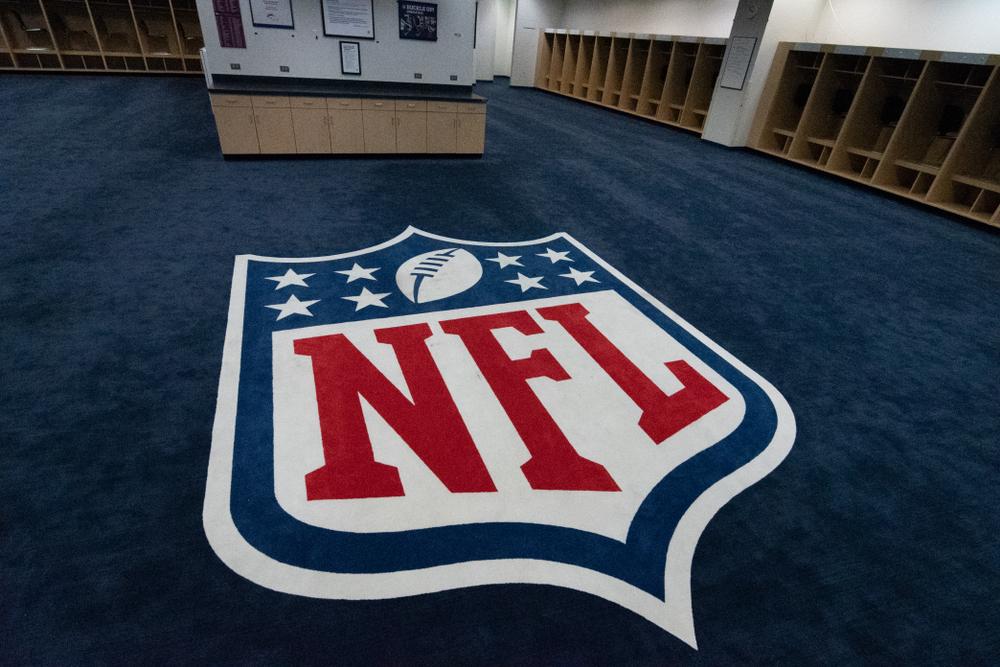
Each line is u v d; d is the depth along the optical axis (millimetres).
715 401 2533
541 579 1627
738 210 5531
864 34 7223
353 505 1814
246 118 5457
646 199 5641
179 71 10766
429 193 5219
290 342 2689
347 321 2916
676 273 3908
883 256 4602
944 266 4496
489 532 1758
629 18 11859
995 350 3244
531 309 3203
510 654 1424
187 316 2854
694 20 10094
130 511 1746
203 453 1992
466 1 6059
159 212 4180
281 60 5742
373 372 2504
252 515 1759
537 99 12898
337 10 5672
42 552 1597
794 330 3270
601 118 10797
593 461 2096
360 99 5762
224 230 3959
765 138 8430
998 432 2520
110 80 9711
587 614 1542
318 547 1668
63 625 1414
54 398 2209
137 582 1534
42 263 3275
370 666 1373
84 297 2953
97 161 5266
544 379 2562
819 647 1511
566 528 1798
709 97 9820
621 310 3291
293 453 2014
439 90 6500
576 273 3756
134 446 2000
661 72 10734
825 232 5090
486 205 5016
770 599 1634
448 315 3057
